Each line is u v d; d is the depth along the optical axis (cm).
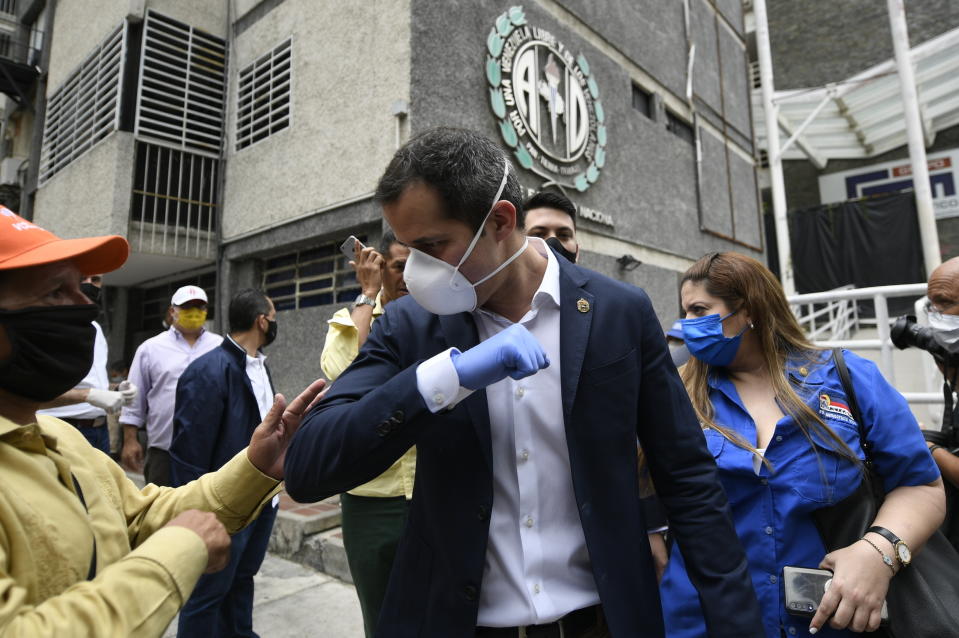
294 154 534
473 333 108
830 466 128
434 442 101
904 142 1359
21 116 973
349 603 292
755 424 141
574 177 581
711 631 98
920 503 126
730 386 149
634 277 680
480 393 101
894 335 190
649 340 110
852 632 120
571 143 578
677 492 110
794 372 142
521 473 103
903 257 1223
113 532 96
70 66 728
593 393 102
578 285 111
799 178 1525
